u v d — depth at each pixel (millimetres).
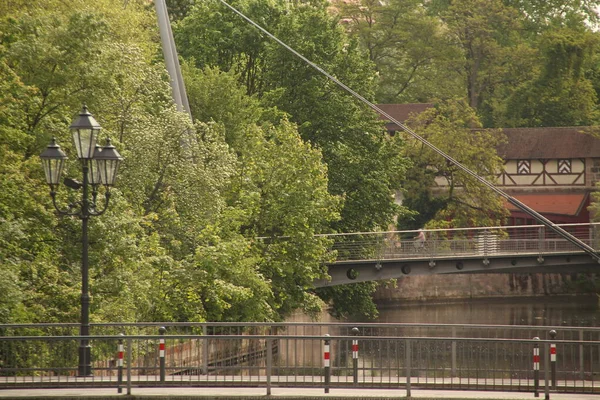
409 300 145500
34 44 59781
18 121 58656
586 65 198125
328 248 91500
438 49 189875
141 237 63812
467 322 123188
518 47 191375
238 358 44781
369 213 102000
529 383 42438
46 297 55656
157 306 63156
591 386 41531
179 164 68312
